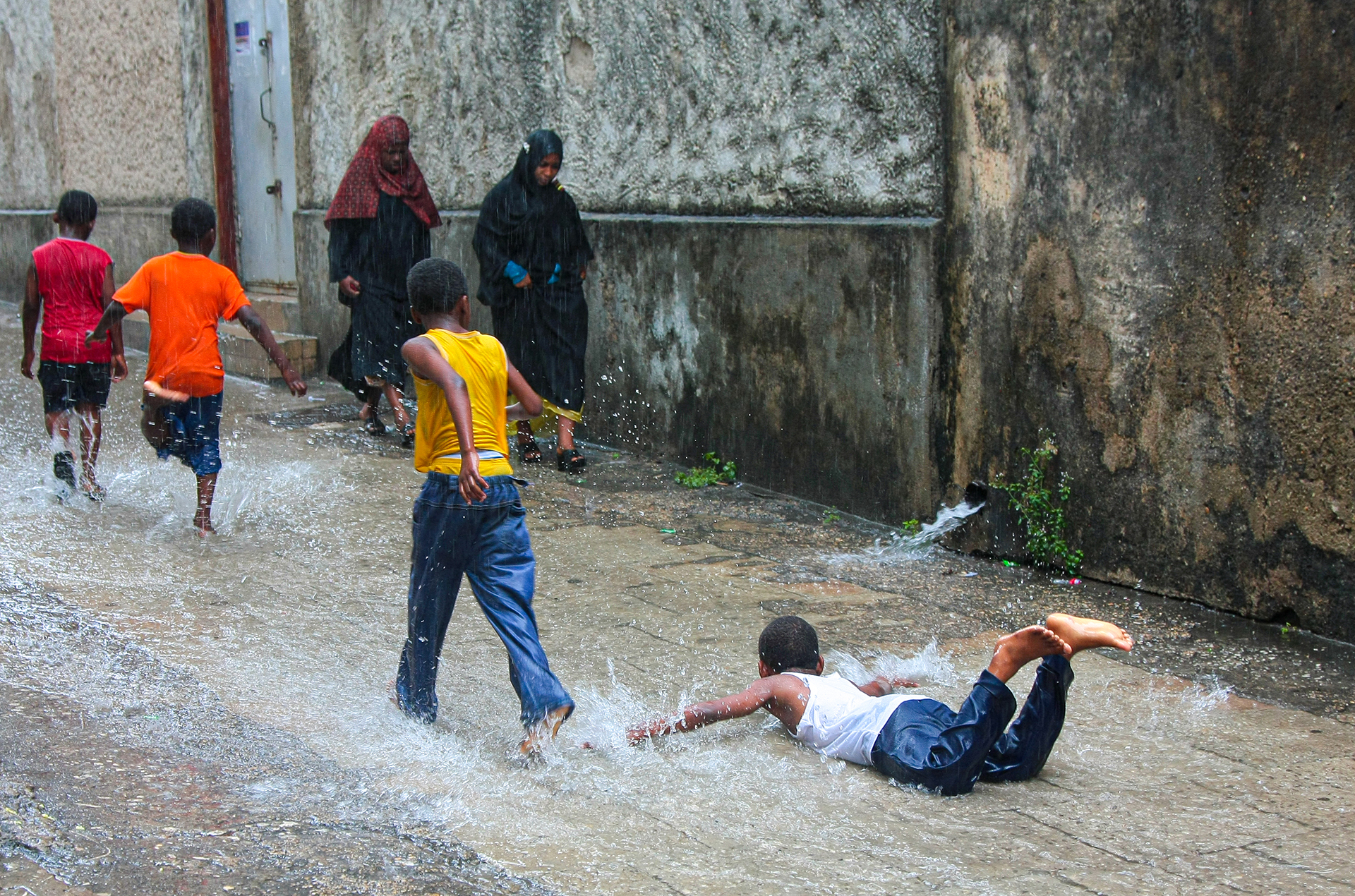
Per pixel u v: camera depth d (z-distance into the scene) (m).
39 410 9.69
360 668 4.72
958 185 6.29
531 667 3.89
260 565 6.04
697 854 3.32
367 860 3.25
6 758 3.85
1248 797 3.69
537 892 3.10
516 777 3.80
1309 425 5.01
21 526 6.60
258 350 11.45
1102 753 4.02
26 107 16.45
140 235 14.29
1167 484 5.56
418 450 4.07
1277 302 5.05
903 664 4.80
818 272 7.12
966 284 6.30
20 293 16.81
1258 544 5.25
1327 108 4.80
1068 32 5.67
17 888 3.07
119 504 7.12
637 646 5.00
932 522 6.63
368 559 6.16
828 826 3.49
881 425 6.86
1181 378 5.43
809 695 4.03
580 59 8.86
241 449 8.72
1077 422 5.89
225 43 12.70
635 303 8.57
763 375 7.61
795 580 5.93
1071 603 5.59
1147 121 5.42
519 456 8.61
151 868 3.18
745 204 7.71
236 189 12.98
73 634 5.01
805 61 7.14
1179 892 3.13
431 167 10.48
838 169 7.04
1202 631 5.20
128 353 12.90
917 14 6.41
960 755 3.64
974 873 3.22
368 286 8.98
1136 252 5.53
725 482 7.91
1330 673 4.72
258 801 3.60
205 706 4.30
